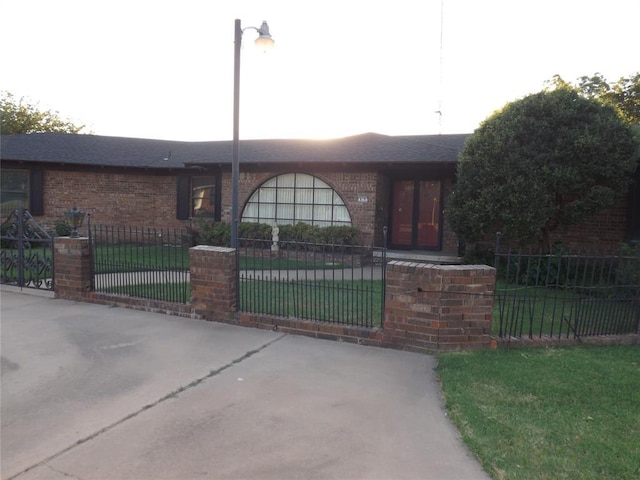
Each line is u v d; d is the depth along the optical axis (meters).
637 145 9.13
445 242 13.91
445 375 4.53
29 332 5.98
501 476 2.92
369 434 3.46
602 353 5.31
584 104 9.22
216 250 6.47
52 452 3.19
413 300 5.35
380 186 13.90
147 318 6.69
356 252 12.67
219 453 3.18
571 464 3.06
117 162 16.97
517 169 9.16
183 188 17.19
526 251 10.77
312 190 14.65
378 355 5.23
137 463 3.06
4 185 15.90
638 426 3.58
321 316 6.43
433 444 3.33
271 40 9.53
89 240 7.84
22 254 8.46
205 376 4.56
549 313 7.07
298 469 3.00
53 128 33.22
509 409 3.84
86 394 4.13
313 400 4.04
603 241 11.07
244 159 14.86
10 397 4.06
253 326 6.28
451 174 13.62
